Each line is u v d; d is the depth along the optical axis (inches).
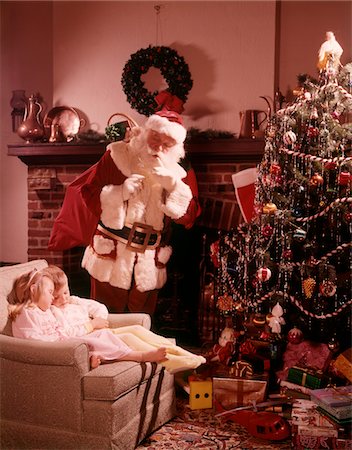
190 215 137.9
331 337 117.8
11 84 184.5
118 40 166.9
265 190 117.3
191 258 167.6
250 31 156.4
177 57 154.9
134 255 133.3
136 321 111.4
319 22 159.0
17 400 93.4
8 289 103.5
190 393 112.0
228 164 155.1
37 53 181.9
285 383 110.9
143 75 165.9
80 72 171.0
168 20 161.9
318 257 116.4
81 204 136.5
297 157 116.3
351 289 113.5
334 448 91.4
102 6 167.5
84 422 89.2
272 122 118.2
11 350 91.7
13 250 188.5
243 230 129.3
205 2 159.0
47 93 182.1
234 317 127.8
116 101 168.6
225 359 119.9
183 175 134.3
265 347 120.1
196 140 151.5
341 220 112.3
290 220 112.3
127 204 132.7
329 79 111.3
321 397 97.6
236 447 96.5
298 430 92.9
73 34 170.7
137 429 95.3
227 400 108.3
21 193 186.7
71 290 177.3
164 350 97.7
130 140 133.0
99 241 133.0
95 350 95.8
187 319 163.2
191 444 97.5
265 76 156.3
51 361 89.4
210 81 159.6
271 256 121.0
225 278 126.4
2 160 187.5
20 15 182.4
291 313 123.3
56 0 171.5
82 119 170.6
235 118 158.7
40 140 171.6
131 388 93.1
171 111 137.2
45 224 173.5
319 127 110.5
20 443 93.4
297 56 160.9
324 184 115.3
